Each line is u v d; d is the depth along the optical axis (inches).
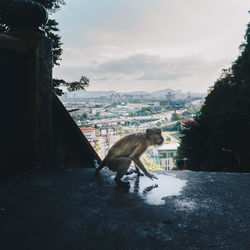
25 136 167.8
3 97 150.6
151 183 136.8
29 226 86.3
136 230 82.8
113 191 123.1
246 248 71.6
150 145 138.4
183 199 111.3
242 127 992.9
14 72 158.2
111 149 146.9
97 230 83.0
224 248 71.6
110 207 102.6
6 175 151.4
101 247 72.7
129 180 143.3
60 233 81.3
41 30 179.9
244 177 146.8
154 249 71.3
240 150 1003.9
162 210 99.0
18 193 119.8
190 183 136.0
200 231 81.7
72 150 244.2
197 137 1307.8
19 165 161.5
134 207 102.4
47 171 161.3
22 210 99.8
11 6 166.1
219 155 1067.3
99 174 154.4
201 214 95.0
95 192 121.4
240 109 1016.9
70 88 681.0
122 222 88.8
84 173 156.8
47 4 646.5
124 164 133.6
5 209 100.8
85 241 76.3
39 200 110.7
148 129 138.7
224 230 82.2
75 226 86.0
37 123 169.8
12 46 151.9
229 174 153.5
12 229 84.2
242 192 120.1
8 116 154.3
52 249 72.1
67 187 129.0
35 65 167.2
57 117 212.7
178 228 83.8
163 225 86.0
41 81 173.0
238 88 1390.3
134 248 71.9
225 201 108.4
